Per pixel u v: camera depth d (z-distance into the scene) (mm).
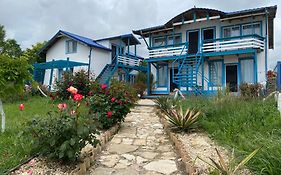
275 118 6836
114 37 26953
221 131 6840
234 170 4000
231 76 18734
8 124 7641
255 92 13961
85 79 15398
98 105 8094
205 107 8898
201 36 20375
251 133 5906
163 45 21609
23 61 6836
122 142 6855
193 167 4465
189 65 19000
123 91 8883
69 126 4543
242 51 17203
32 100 15836
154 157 5613
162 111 11164
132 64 26922
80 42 25016
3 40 40812
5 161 4590
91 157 5188
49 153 4762
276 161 3799
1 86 6469
